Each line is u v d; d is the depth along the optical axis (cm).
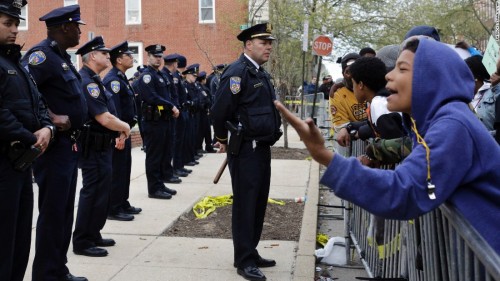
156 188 800
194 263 510
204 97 1298
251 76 473
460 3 2595
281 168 1095
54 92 430
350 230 551
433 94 205
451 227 210
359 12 2191
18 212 371
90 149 529
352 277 504
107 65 550
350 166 193
